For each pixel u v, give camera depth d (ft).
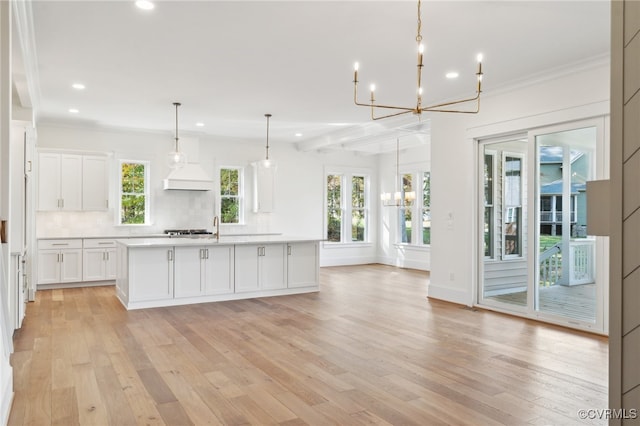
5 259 8.95
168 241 19.85
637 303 5.59
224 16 11.70
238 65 15.61
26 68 13.79
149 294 18.78
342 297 21.30
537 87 16.52
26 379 10.78
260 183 30.53
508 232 18.98
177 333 14.88
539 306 16.75
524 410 9.12
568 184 15.65
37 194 23.63
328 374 11.12
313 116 23.79
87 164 24.80
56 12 11.43
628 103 5.69
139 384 10.48
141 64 15.46
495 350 13.04
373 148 33.42
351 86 18.16
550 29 12.48
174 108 21.95
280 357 12.42
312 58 14.89
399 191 34.17
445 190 20.34
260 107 21.80
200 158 29.50
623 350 5.72
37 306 19.11
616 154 5.81
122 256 19.62
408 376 10.98
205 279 19.98
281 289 21.83
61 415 8.89
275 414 8.93
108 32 12.71
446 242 20.33
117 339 14.16
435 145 20.92
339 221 35.40
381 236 35.96
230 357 12.42
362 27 12.39
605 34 12.83
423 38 13.14
